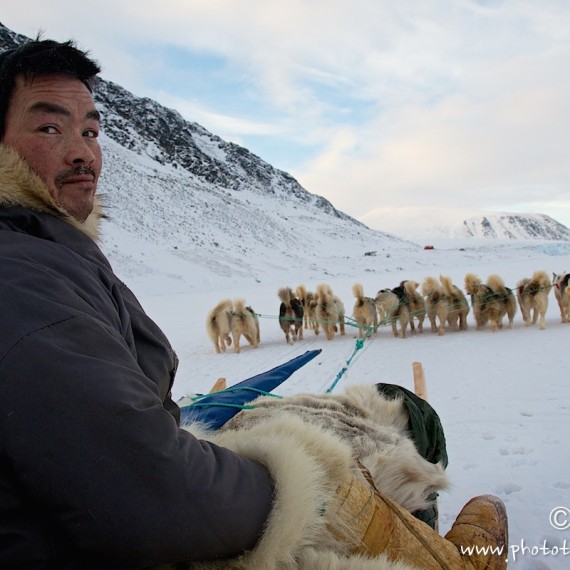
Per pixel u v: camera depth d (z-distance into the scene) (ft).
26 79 4.39
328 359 33.63
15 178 4.25
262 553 3.83
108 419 3.21
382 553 4.57
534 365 27.20
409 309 40.73
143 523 3.21
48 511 3.24
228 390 7.51
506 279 95.91
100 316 3.80
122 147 334.03
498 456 15.58
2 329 3.28
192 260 156.76
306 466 4.25
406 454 5.99
